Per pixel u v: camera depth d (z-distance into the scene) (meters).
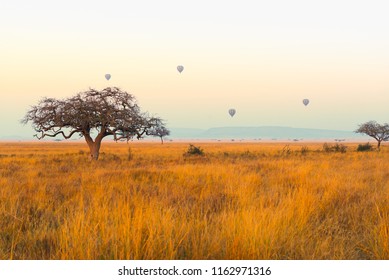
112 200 10.03
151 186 13.30
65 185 13.77
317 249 6.34
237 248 6.02
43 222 7.77
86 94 33.69
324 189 12.49
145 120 35.09
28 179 15.31
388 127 73.38
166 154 52.56
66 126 33.84
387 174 18.23
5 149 88.25
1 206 9.24
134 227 6.47
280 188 12.62
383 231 6.95
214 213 8.66
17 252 6.40
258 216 7.34
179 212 8.48
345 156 37.31
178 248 6.31
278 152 50.34
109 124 33.84
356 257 6.58
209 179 15.23
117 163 28.33
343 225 8.27
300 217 8.05
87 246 5.97
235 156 39.53
